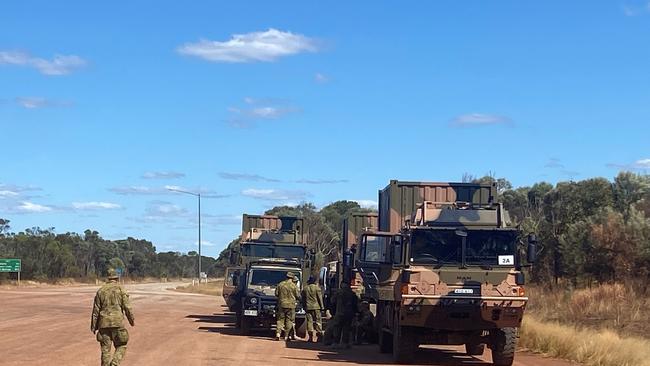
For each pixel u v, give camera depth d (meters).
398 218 21.75
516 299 17.31
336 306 22.06
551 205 53.06
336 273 28.22
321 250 67.31
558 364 18.64
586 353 19.33
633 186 54.53
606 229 39.44
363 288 22.36
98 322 14.35
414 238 17.78
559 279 43.38
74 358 17.02
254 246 30.38
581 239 40.59
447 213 18.14
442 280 17.38
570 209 48.22
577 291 35.94
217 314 35.38
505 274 17.45
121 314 14.45
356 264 23.02
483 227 17.89
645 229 38.62
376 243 22.28
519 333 21.92
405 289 17.33
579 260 40.12
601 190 50.94
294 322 23.83
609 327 27.31
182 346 20.19
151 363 16.42
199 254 79.62
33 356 17.33
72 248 113.25
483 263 17.62
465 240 17.73
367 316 22.19
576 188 51.59
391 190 21.78
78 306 39.44
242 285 26.09
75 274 99.12
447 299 17.23
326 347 21.59
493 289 17.36
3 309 35.78
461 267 17.58
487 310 17.30
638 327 27.58
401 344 18.08
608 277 39.06
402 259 17.73
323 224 74.00
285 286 23.22
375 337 23.03
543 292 38.56
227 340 22.50
